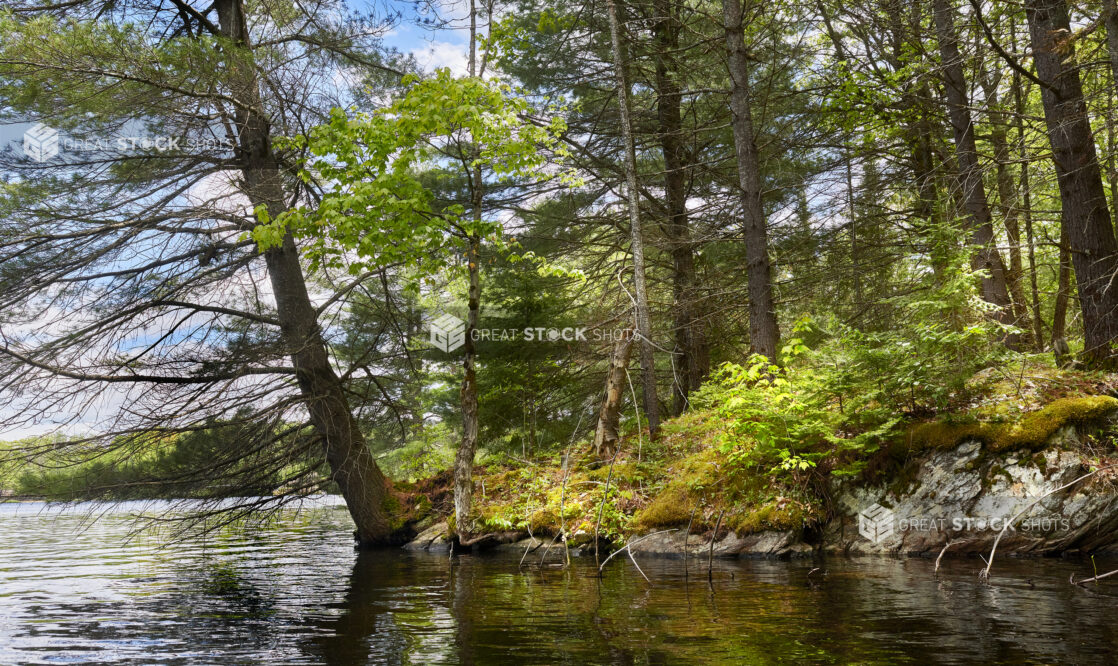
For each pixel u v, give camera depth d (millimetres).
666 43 16250
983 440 9516
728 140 16469
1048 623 5488
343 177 10844
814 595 6957
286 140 11961
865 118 15367
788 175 15961
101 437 12016
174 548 13734
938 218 11961
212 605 7359
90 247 12430
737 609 6402
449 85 10875
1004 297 13062
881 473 10023
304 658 5098
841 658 4719
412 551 12531
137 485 12156
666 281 18094
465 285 18250
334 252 11180
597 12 15828
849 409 10203
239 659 5090
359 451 13797
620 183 16922
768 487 10445
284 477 13531
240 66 12000
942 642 5035
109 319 12406
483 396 16766
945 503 9398
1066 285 14789
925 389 10031
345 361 14469
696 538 10328
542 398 17312
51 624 6461
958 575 7820
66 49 10961
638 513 11055
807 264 17156
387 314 14633
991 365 10031
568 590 7742
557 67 16281
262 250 10836
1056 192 15984
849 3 14477
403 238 10977
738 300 17141
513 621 6180
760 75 16109
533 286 16797
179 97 12078
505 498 12531
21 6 12250
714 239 15617
